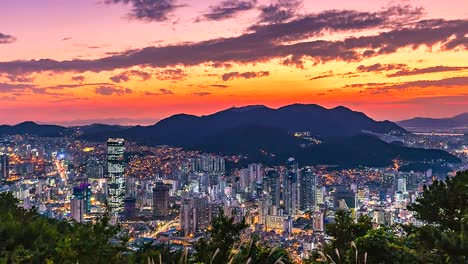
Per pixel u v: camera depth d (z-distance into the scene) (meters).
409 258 8.95
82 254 9.08
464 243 8.73
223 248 9.14
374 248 8.85
